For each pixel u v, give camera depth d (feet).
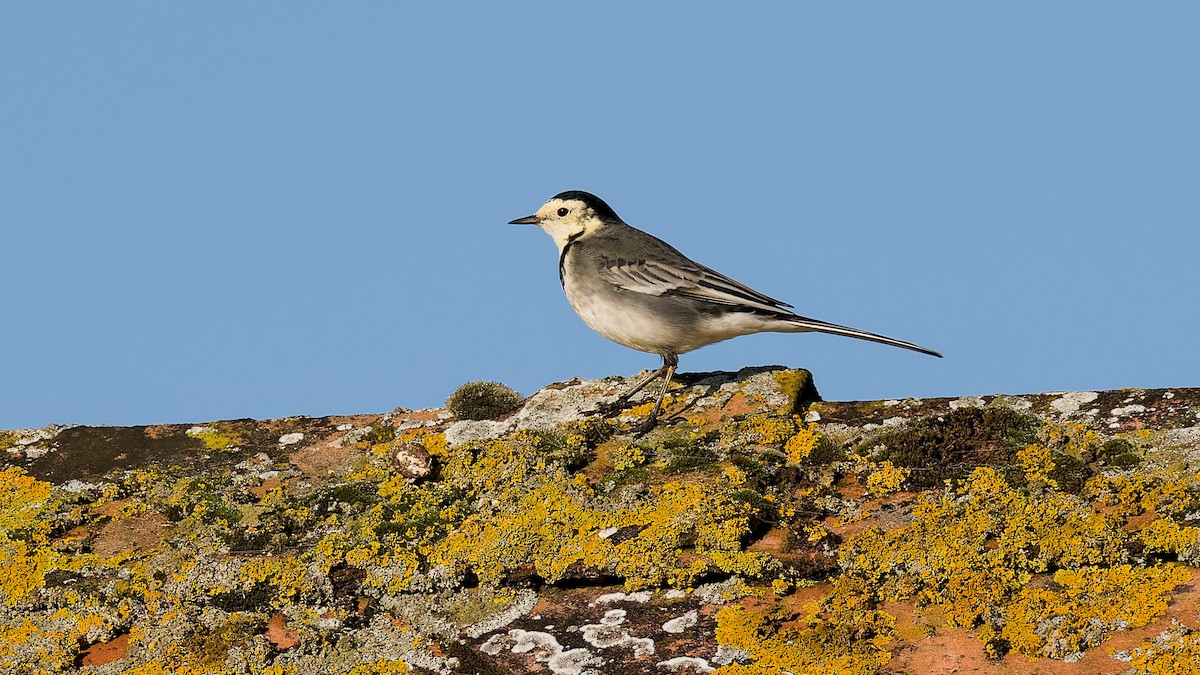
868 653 32.89
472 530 38.83
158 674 34.86
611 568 36.65
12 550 40.57
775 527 38.40
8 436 48.65
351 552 38.58
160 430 49.16
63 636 36.24
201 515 42.14
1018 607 33.55
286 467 45.73
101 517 42.65
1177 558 34.71
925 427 43.39
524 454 43.39
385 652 35.27
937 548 35.63
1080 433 42.73
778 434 44.32
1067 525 36.14
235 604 37.22
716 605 35.35
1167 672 30.58
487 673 34.06
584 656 33.99
